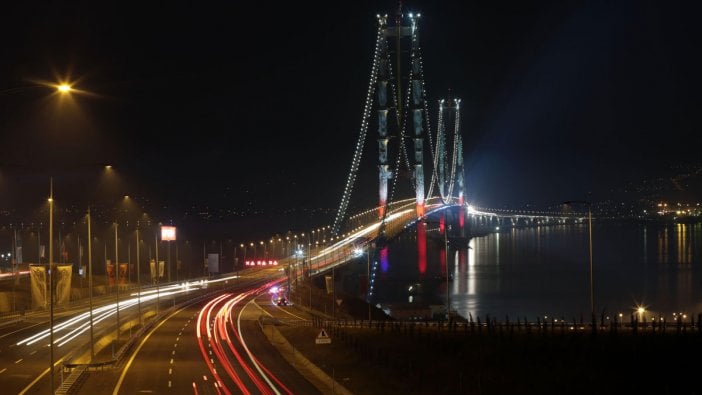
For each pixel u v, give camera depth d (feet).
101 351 299.58
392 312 549.13
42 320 399.85
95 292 562.66
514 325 304.71
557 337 272.92
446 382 228.63
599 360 241.76
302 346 309.42
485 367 246.68
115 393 213.66
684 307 634.84
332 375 231.30
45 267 398.62
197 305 503.61
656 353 244.22
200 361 277.03
